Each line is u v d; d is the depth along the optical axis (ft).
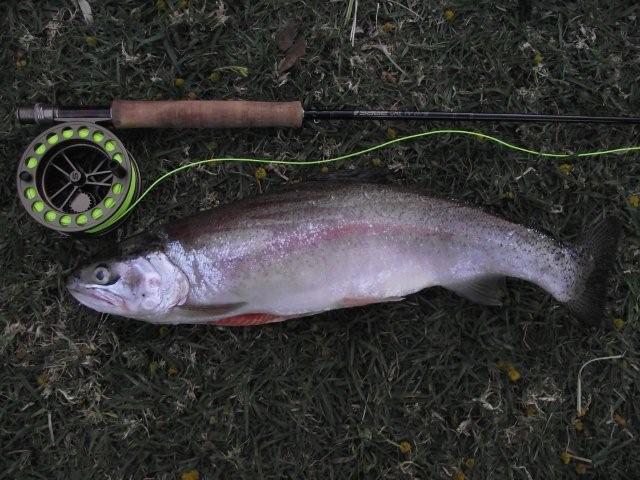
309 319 1.97
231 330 1.97
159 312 1.81
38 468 1.94
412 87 2.04
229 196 2.01
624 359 1.99
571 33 2.06
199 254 1.79
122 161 1.83
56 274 1.97
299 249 1.79
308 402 1.96
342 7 2.05
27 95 2.01
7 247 1.97
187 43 2.02
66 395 1.93
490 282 1.86
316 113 1.91
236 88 2.02
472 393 1.98
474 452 1.96
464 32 2.05
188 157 2.01
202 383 1.96
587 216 2.02
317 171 2.01
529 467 1.97
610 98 2.04
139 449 1.94
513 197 2.02
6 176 1.98
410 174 2.02
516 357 1.98
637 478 1.98
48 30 2.01
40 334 1.96
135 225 1.99
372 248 1.81
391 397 1.96
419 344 1.98
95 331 1.96
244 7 2.03
